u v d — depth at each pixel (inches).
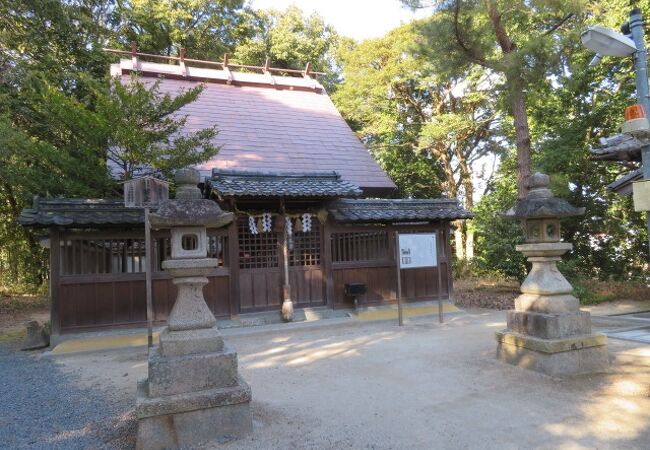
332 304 421.4
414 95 870.4
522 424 162.4
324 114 661.3
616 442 145.2
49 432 173.3
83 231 344.2
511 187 709.3
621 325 355.6
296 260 418.9
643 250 636.7
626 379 207.9
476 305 499.8
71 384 242.4
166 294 365.4
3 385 242.4
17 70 512.1
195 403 153.5
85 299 342.0
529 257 243.4
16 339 393.4
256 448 149.7
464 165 868.0
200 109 571.2
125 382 242.7
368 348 301.6
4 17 524.4
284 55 930.1
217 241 390.3
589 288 528.4
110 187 391.5
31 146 371.6
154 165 348.8
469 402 187.2
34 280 680.4
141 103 349.7
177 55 858.8
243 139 539.8
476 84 706.8
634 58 205.5
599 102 581.3
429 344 306.7
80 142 391.5
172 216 164.1
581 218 619.2
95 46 618.5
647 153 190.5
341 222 418.9
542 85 434.3
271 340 342.6
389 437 155.8
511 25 480.1
